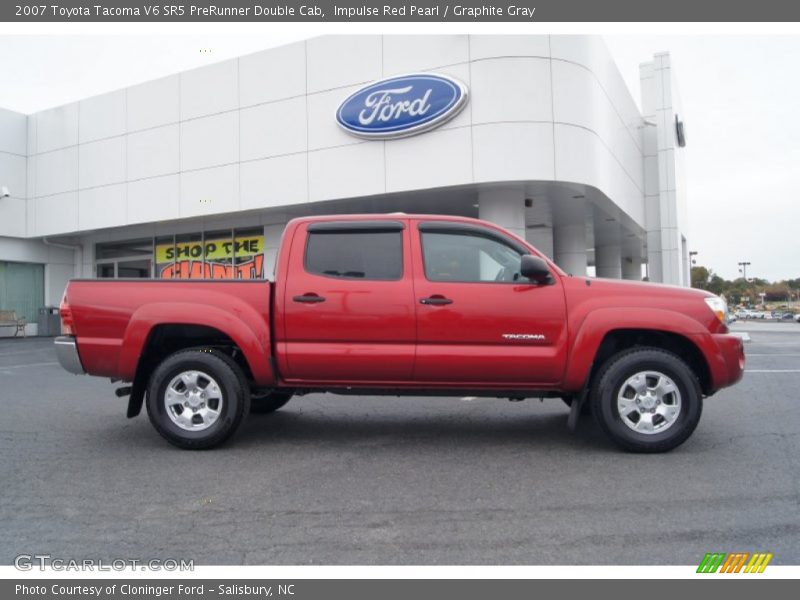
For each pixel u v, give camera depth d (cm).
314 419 654
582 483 429
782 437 553
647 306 500
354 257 523
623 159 1761
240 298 521
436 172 1316
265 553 325
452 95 1283
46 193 1978
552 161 1267
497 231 527
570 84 1289
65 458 503
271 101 1520
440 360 501
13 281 2081
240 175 1567
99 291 528
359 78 1402
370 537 343
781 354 1364
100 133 1834
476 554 322
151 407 517
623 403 500
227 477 449
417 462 486
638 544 332
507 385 511
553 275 513
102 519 371
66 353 527
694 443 534
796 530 347
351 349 508
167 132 1692
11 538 346
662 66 2247
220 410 514
